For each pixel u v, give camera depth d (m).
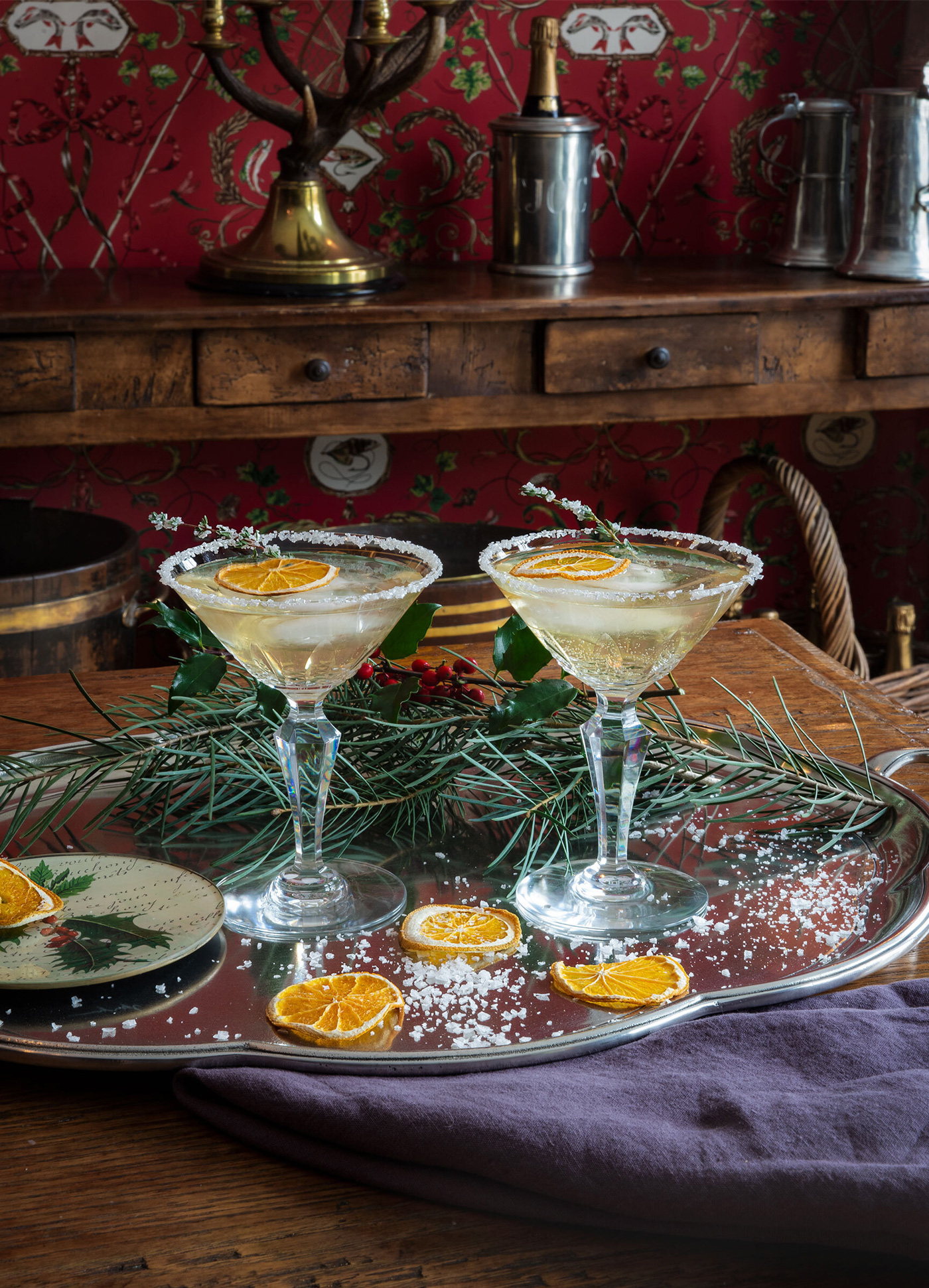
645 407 2.15
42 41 2.22
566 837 1.20
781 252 2.43
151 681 1.43
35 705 1.38
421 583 1.11
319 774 1.15
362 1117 0.99
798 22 2.51
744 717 1.36
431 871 1.18
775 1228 0.96
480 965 1.09
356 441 2.56
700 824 1.23
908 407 2.24
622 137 2.51
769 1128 0.98
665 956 1.09
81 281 2.22
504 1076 1.02
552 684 1.20
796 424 2.74
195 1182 0.99
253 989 1.08
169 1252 0.97
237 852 1.19
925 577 2.87
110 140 2.30
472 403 2.09
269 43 1.99
